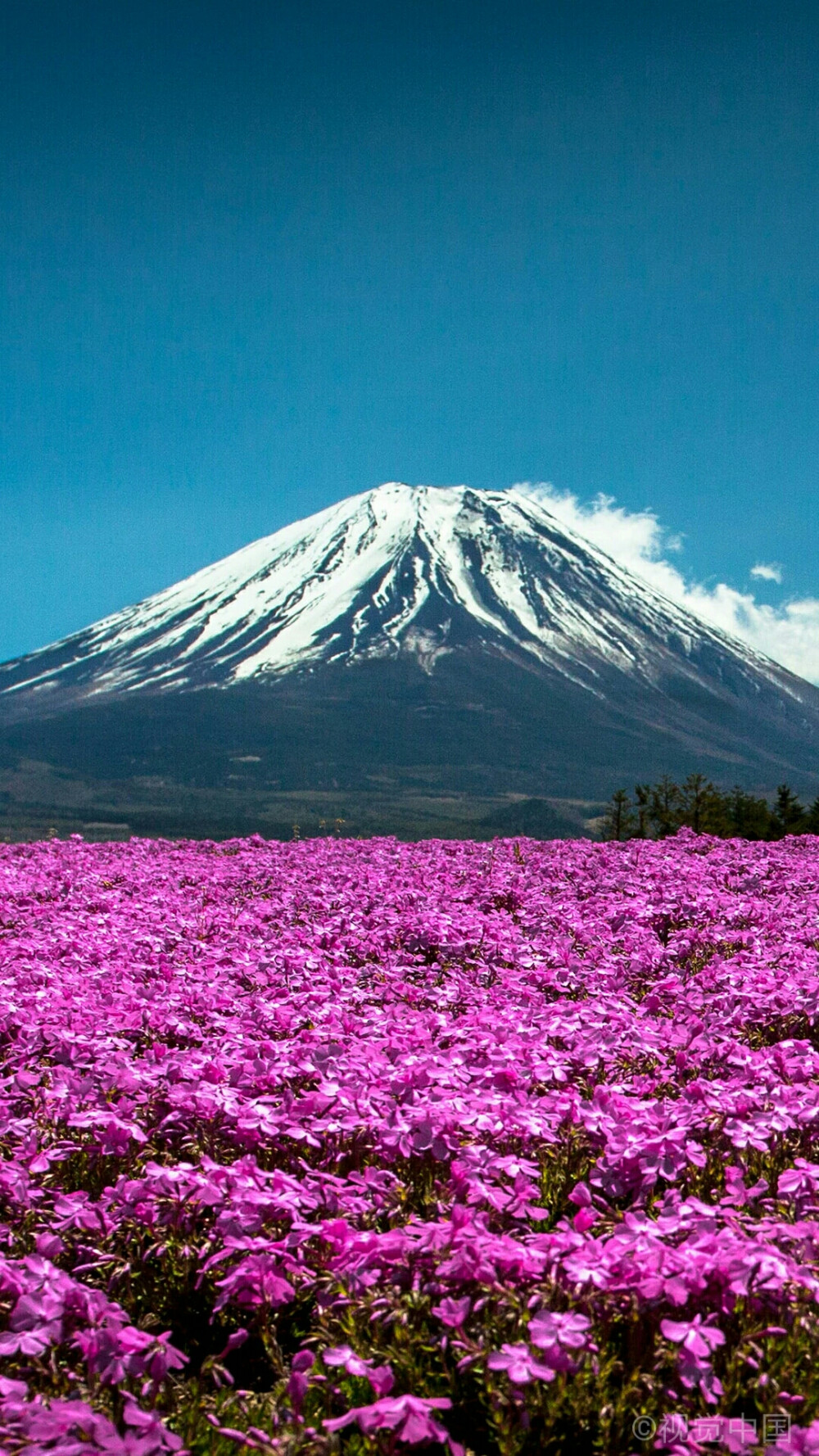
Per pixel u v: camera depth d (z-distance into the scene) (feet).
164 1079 22.22
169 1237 17.95
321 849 78.54
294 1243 16.63
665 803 127.44
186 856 76.69
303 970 33.94
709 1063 24.14
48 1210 19.34
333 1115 20.29
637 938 38.40
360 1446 14.20
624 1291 14.39
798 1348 14.83
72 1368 14.98
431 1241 15.37
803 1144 20.72
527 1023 27.04
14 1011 27.73
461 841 82.43
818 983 28.48
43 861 70.95
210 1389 15.56
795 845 76.02
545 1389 14.20
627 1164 18.49
